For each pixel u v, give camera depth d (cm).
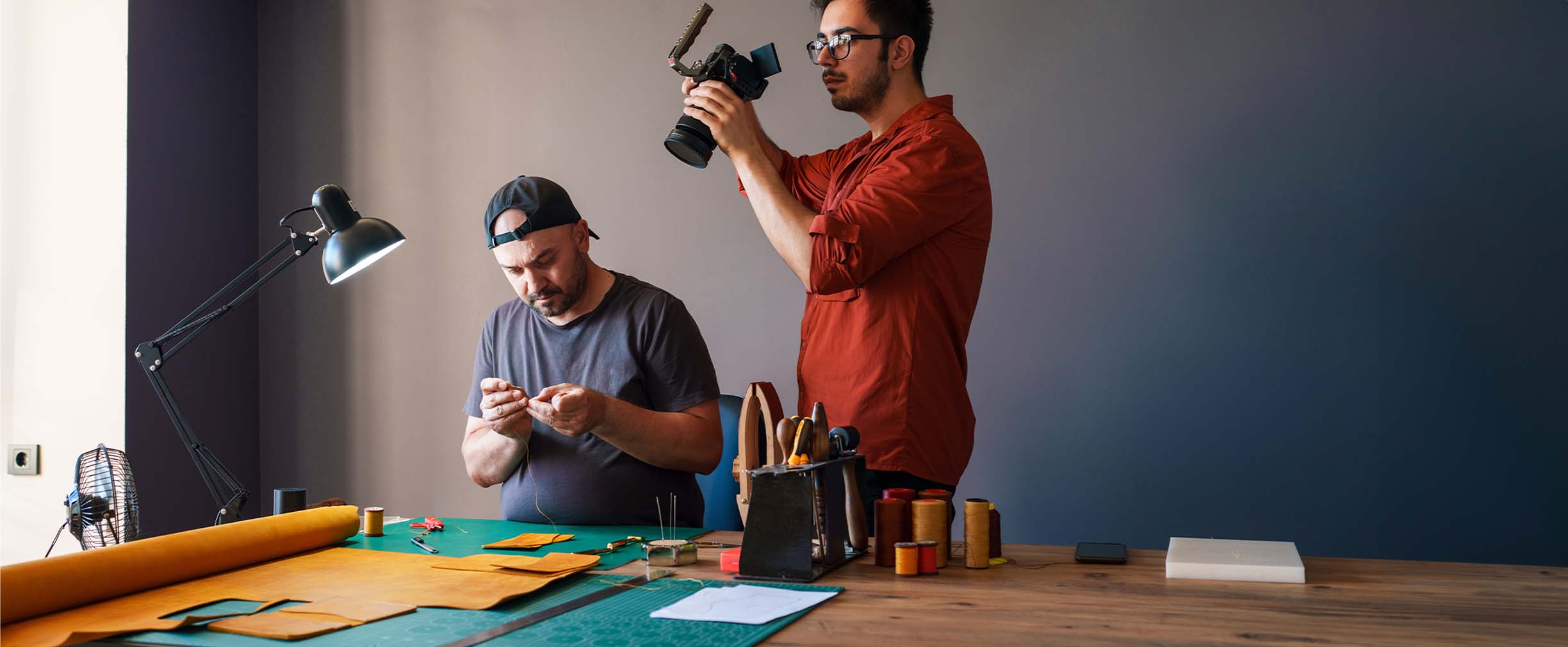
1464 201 255
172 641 93
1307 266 265
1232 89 271
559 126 332
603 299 202
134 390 304
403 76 348
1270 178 268
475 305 336
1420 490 256
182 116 325
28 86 314
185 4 328
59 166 310
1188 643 89
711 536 154
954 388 183
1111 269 278
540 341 203
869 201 167
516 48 338
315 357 351
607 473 185
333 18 356
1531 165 251
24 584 98
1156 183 276
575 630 95
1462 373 254
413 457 340
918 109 185
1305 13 267
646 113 323
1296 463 264
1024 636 92
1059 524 280
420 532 160
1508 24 253
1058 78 284
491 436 192
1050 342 282
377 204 348
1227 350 270
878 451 176
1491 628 94
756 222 310
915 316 177
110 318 303
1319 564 128
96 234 305
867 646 89
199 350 329
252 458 351
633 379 196
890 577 121
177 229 322
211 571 119
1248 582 117
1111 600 107
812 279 169
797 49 307
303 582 116
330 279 189
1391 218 260
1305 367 264
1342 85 264
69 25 311
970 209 179
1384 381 259
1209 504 270
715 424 197
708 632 94
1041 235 284
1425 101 258
